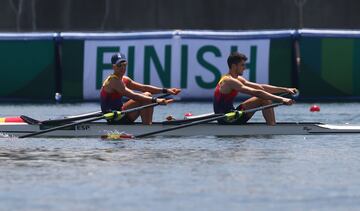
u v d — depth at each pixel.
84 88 84.31
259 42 83.06
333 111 73.50
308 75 83.25
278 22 110.06
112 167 42.69
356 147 49.81
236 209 33.59
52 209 33.59
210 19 110.81
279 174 40.59
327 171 41.44
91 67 84.12
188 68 82.62
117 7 112.31
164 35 82.62
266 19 110.25
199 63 82.62
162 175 40.34
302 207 33.88
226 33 82.69
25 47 84.69
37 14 113.56
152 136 55.47
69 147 50.41
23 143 52.56
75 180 39.19
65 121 56.19
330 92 83.56
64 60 84.31
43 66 84.69
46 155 47.00
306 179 39.34
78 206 34.03
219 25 110.62
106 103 56.59
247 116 56.09
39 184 38.28
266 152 47.78
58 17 113.69
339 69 83.25
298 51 83.56
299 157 45.88
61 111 74.56
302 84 83.25
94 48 83.88
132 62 83.12
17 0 113.50
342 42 83.06
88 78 84.19
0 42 84.62
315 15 109.75
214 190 36.94
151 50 82.75
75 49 84.19
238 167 42.59
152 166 42.94
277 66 83.31
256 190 36.94
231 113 54.69
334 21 109.44
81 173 40.97
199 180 39.12
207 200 35.06
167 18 111.31
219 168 42.28
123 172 41.19
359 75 83.44
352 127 56.31
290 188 37.34
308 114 71.00
